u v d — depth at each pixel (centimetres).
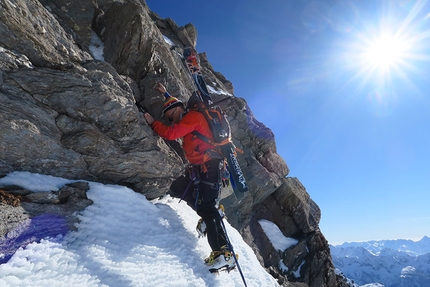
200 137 384
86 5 575
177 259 330
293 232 1214
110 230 312
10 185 284
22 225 254
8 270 216
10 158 293
